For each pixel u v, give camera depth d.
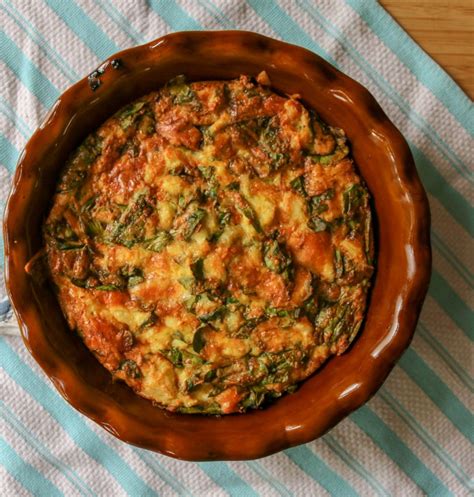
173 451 0.54
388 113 0.64
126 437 0.54
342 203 0.56
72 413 0.66
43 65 0.64
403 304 0.55
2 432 0.65
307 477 0.66
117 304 0.55
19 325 0.54
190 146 0.55
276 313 0.56
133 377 0.56
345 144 0.57
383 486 0.66
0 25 0.64
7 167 0.64
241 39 0.53
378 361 0.54
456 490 0.66
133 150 0.56
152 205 0.55
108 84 0.54
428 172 0.65
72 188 0.56
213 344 0.56
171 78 0.56
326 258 0.56
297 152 0.56
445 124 0.64
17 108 0.64
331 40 0.64
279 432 0.55
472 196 0.65
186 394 0.56
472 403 0.65
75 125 0.55
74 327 0.56
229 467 0.66
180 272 0.55
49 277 0.56
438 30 0.64
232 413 0.57
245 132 0.56
